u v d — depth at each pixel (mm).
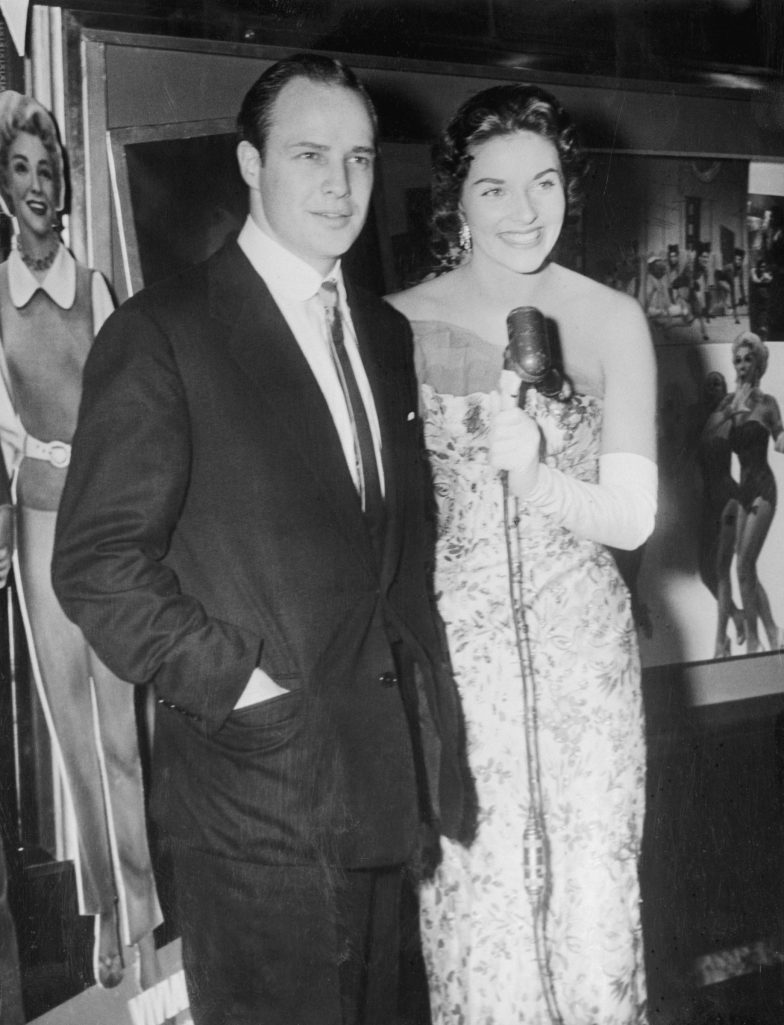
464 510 2223
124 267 2283
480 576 2211
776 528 3357
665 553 3227
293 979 1787
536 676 2205
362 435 1825
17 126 2172
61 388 2221
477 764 2219
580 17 2775
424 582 1936
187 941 1838
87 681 2270
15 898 2230
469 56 2637
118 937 2311
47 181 2201
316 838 1754
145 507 1624
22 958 2238
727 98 3027
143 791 2318
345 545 1761
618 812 2240
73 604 1604
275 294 1819
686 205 3041
